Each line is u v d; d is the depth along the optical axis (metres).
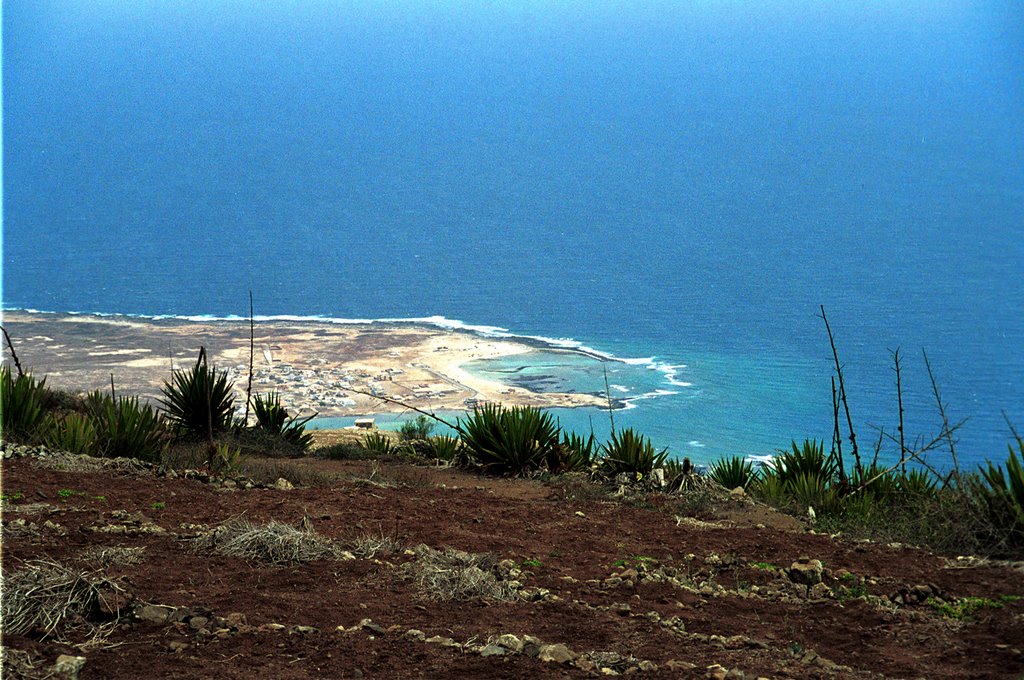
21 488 13.62
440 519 13.99
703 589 10.64
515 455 22.94
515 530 13.60
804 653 8.42
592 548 12.66
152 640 7.69
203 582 9.40
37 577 8.40
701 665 7.80
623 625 8.84
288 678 7.00
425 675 7.21
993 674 8.02
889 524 16.09
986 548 13.67
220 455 20.36
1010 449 14.20
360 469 22.58
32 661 7.09
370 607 8.91
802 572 11.34
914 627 9.35
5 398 19.94
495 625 8.58
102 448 19.61
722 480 23.11
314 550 10.70
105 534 11.05
